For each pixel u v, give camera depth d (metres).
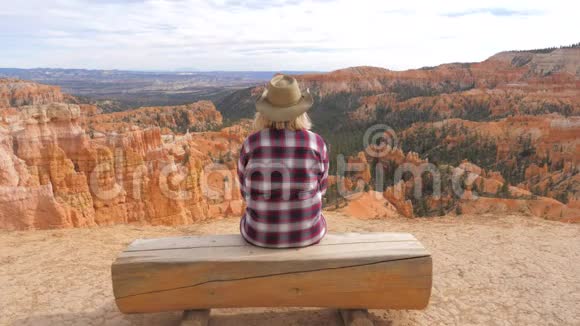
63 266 6.05
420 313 4.59
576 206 34.72
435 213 45.12
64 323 4.36
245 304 3.83
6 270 5.89
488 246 6.94
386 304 3.87
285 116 3.62
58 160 21.55
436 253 6.59
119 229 8.95
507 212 9.70
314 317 4.42
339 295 3.80
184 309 3.88
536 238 7.39
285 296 3.79
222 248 3.92
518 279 5.54
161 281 3.74
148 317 4.47
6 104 161.25
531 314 4.62
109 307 4.71
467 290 5.20
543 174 80.25
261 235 3.85
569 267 5.96
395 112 183.25
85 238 7.78
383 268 3.74
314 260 3.71
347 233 4.23
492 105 176.75
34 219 13.24
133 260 3.74
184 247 3.95
